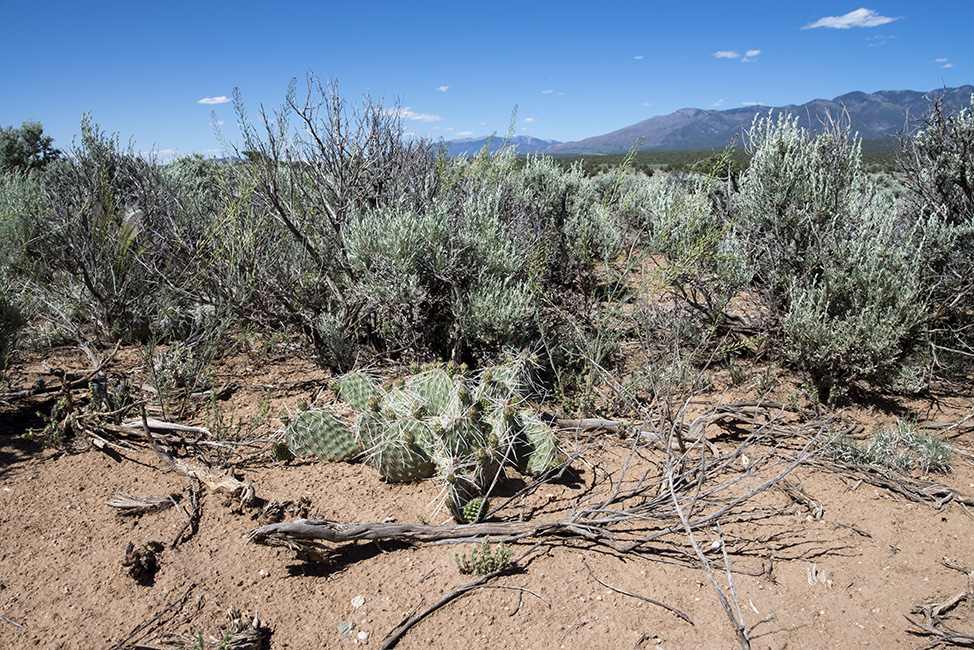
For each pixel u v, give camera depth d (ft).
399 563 9.07
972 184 17.39
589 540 9.64
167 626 7.70
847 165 16.62
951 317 16.47
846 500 10.81
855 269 14.46
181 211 19.79
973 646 7.52
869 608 8.25
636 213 23.09
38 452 11.69
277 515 9.86
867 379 14.85
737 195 18.63
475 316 14.69
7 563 8.68
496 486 11.20
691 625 7.93
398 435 10.62
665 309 17.62
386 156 19.10
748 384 15.60
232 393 14.78
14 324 14.96
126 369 15.94
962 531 9.82
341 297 16.81
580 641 7.65
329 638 7.70
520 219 19.58
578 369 15.81
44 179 25.30
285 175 18.15
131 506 9.88
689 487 10.98
